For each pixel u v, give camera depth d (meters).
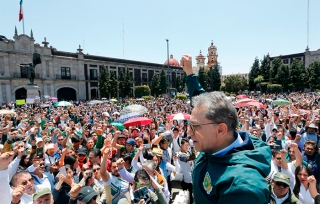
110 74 52.75
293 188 3.72
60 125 11.66
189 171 5.43
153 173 4.08
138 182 3.43
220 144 1.25
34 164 4.08
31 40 41.25
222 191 1.02
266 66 61.75
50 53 44.31
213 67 66.06
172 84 72.06
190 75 1.91
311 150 4.57
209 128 1.23
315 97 30.80
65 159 4.68
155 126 10.77
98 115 16.66
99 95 52.16
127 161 4.74
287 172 3.92
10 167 3.85
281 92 54.25
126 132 7.46
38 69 42.28
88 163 4.73
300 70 56.94
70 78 47.56
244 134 1.41
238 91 61.69
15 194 2.74
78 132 8.88
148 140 7.16
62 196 3.59
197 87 1.84
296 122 9.88
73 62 48.16
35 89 26.67
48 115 15.74
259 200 0.92
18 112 17.08
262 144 1.34
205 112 1.23
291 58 71.56
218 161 1.15
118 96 55.06
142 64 64.25
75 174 4.71
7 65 38.28
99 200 3.59
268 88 55.59
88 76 51.00
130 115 9.18
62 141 6.95
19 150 4.01
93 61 51.88
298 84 56.47
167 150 5.92
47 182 4.14
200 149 1.30
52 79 44.03
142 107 9.79
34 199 2.89
